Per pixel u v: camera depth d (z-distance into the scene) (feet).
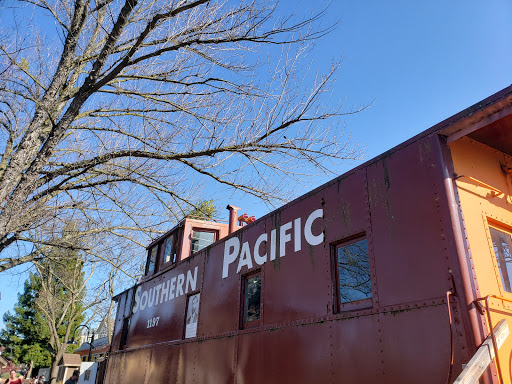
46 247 22.95
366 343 10.68
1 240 17.78
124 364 27.84
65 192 23.00
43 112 19.38
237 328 16.52
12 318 117.80
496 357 8.27
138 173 21.35
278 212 16.02
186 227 26.45
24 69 19.62
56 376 76.02
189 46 20.76
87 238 23.88
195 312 20.66
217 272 19.40
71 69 20.90
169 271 25.40
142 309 27.81
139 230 23.79
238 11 19.24
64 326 113.09
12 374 47.06
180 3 17.79
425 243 9.98
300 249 14.24
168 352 21.83
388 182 11.50
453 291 9.00
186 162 20.25
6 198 17.83
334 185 13.48
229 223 26.66
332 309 12.16
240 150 18.97
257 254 16.58
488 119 9.61
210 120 21.66
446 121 10.36
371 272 11.22
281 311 14.29
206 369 17.84
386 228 11.16
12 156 18.42
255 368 14.74
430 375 8.88
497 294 9.58
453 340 8.66
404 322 9.86
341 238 12.60
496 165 11.87
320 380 11.78
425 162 10.59
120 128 21.67
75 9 19.52
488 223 10.89
